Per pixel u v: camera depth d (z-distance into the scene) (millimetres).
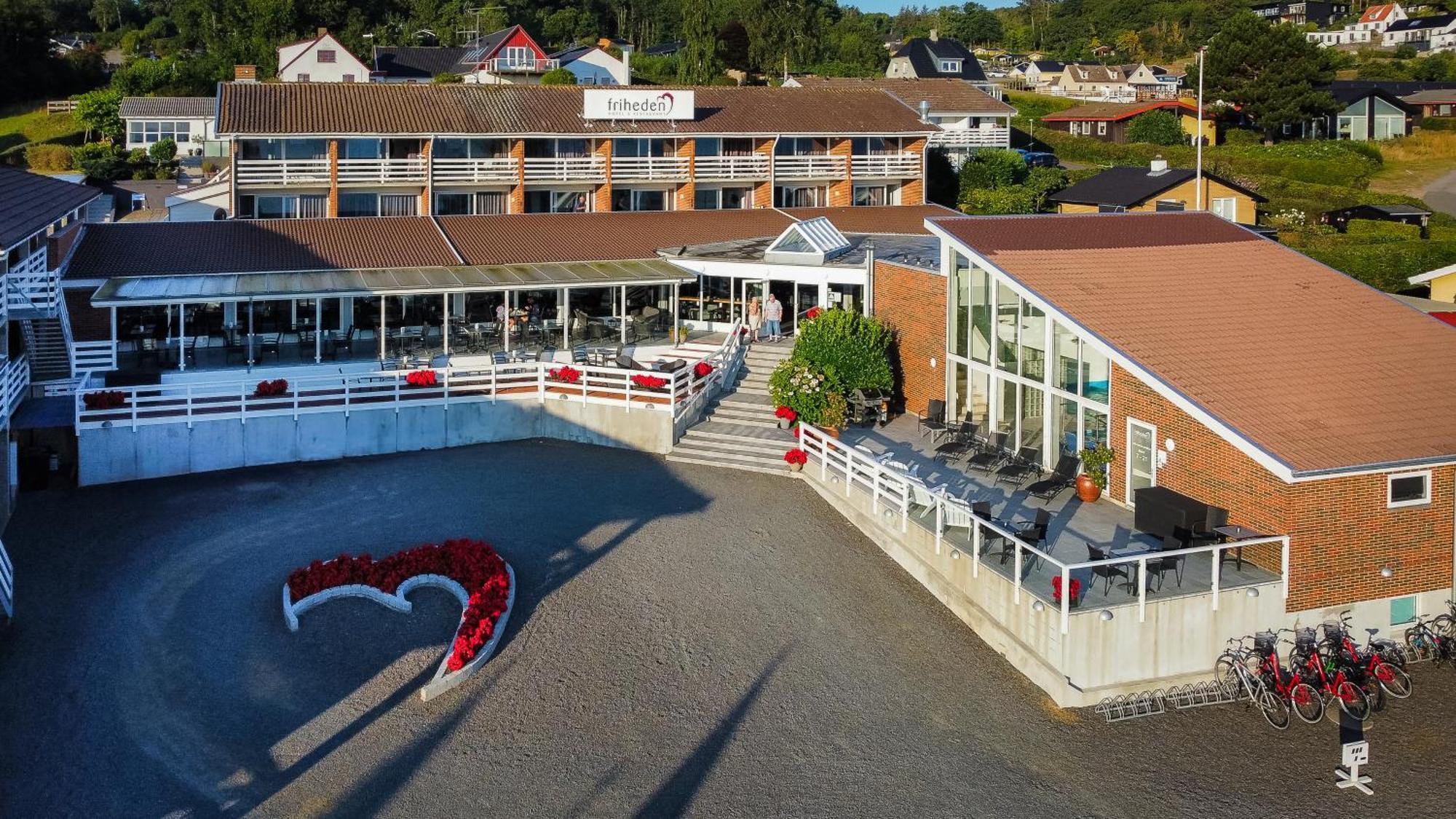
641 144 60406
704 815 19797
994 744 22031
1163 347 28297
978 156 78250
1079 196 73062
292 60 97188
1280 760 21594
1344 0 188250
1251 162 86000
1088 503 29156
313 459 35219
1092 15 194750
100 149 89438
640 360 43062
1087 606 23297
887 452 33375
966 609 26109
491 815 19594
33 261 36969
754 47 125312
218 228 47312
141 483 33344
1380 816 20016
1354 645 23641
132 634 24688
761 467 34250
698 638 25172
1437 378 28094
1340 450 24531
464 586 26203
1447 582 25578
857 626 25938
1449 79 124938
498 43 103875
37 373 38688
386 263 43938
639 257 47094
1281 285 32375
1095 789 20781
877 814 19984
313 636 24562
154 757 20797
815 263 41688
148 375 37625
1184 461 26766
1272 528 24453
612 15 165500
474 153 56781
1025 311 31562
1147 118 98062
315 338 40625
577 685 23328
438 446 36562
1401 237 66188
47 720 21719
